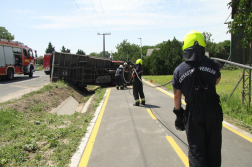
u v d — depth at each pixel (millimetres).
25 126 5359
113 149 4371
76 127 5625
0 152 3793
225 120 6379
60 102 9375
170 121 6367
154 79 24141
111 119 6711
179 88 2645
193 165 2443
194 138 2500
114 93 12938
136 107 8531
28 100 7641
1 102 7270
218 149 2482
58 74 13867
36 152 4051
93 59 15883
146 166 3639
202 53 2572
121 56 85000
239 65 2416
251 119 6348
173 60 47562
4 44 18312
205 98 2455
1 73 17797
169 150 4266
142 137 5027
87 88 17344
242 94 8375
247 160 3770
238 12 6953
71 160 3842
